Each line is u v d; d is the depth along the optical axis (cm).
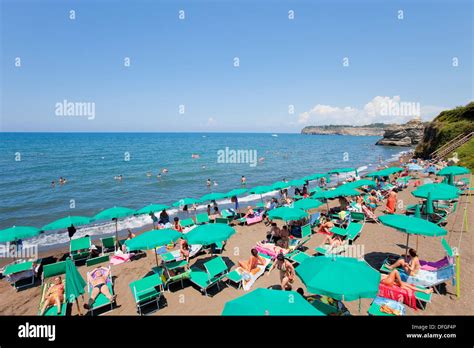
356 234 1266
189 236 944
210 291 916
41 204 2433
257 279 966
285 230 1186
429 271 845
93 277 927
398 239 1281
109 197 2675
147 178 3631
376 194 2044
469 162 2978
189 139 15338
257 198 2608
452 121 4547
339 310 689
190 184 3281
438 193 1273
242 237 1446
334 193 1554
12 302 944
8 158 5806
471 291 823
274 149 9019
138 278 1059
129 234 1405
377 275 606
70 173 3997
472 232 1297
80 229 1827
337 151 8394
